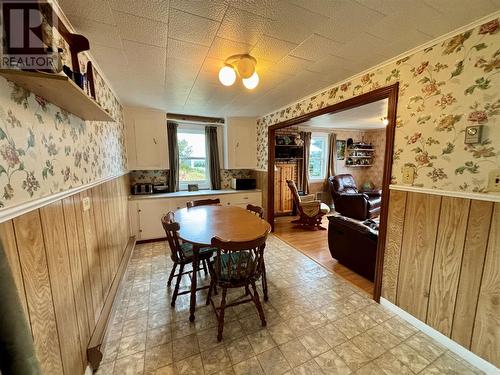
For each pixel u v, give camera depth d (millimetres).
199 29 1441
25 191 896
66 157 1285
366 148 6336
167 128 3982
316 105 2771
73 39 1283
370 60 1881
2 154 773
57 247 1111
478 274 1407
